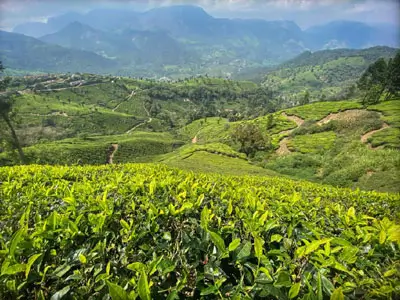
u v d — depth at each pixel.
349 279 2.16
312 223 3.24
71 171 8.24
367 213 6.23
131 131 136.38
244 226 2.90
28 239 2.39
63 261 2.39
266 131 71.44
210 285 1.99
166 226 3.09
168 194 4.11
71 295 2.03
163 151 96.94
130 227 2.81
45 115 130.25
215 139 85.12
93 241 2.69
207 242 2.47
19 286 1.90
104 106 174.50
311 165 44.28
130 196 4.09
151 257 2.53
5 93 117.31
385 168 32.12
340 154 44.06
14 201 4.13
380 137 44.84
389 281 2.05
